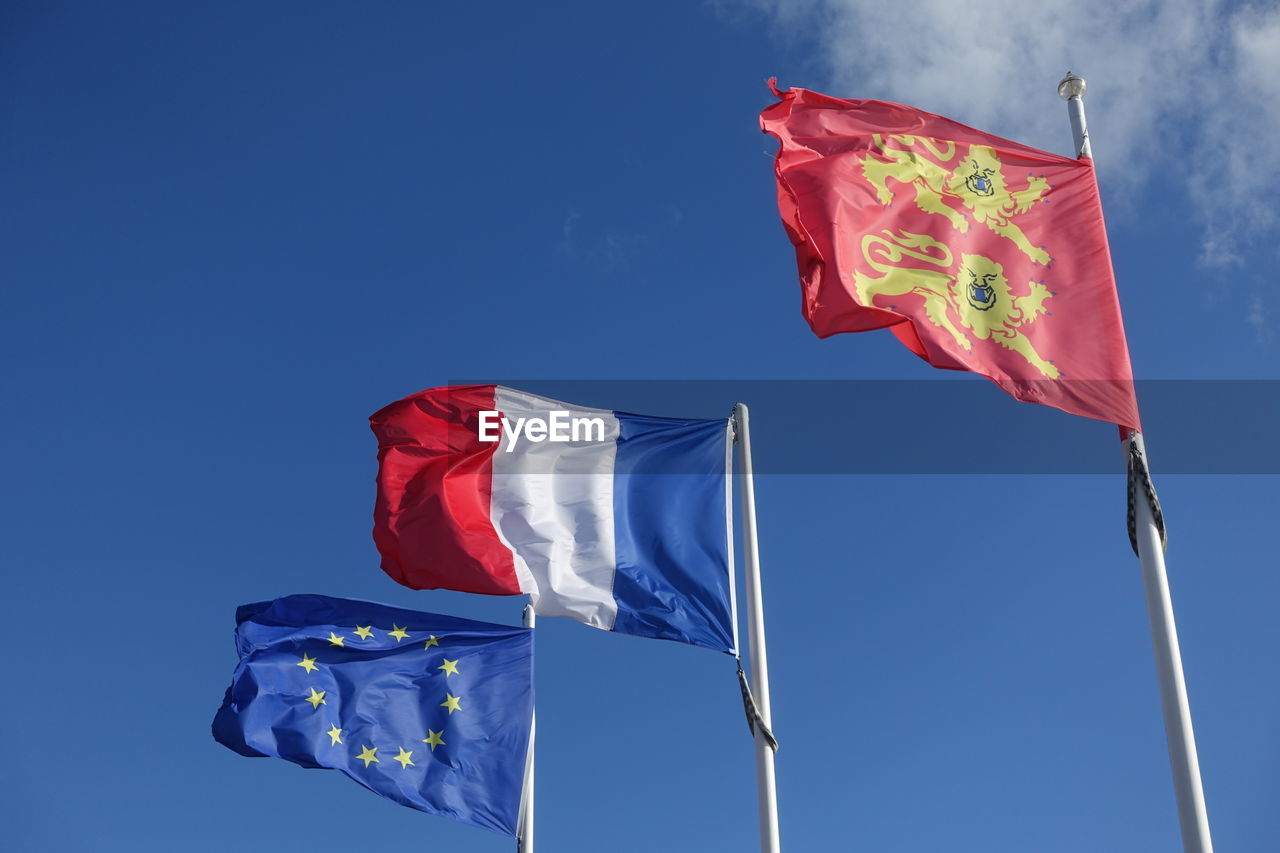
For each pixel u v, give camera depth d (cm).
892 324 1620
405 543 1914
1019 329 1627
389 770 1984
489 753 2011
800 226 1680
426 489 1938
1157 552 1438
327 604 2080
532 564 1867
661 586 1831
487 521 1905
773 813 1617
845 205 1683
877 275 1648
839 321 1619
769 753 1658
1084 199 1733
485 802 1981
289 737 1981
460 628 2089
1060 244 1694
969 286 1658
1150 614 1404
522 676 2069
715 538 1850
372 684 2036
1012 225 1708
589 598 1841
